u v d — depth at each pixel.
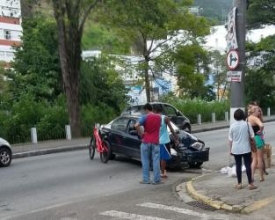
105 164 14.45
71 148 19.62
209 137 23.53
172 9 27.73
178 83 30.41
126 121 14.56
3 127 21.39
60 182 11.48
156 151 11.12
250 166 9.43
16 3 26.31
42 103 26.11
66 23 23.50
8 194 10.14
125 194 9.88
